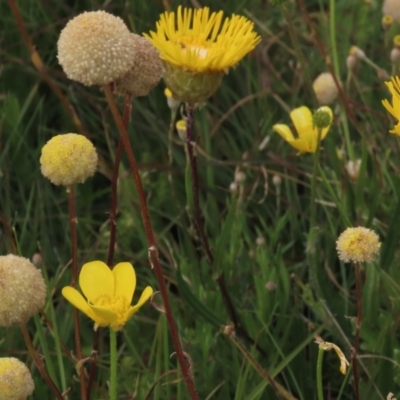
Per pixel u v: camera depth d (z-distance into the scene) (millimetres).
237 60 707
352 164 857
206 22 732
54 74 1021
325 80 865
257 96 993
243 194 894
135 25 1047
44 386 777
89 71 626
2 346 806
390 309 805
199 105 722
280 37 1120
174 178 933
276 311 818
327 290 786
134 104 975
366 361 776
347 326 786
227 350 789
